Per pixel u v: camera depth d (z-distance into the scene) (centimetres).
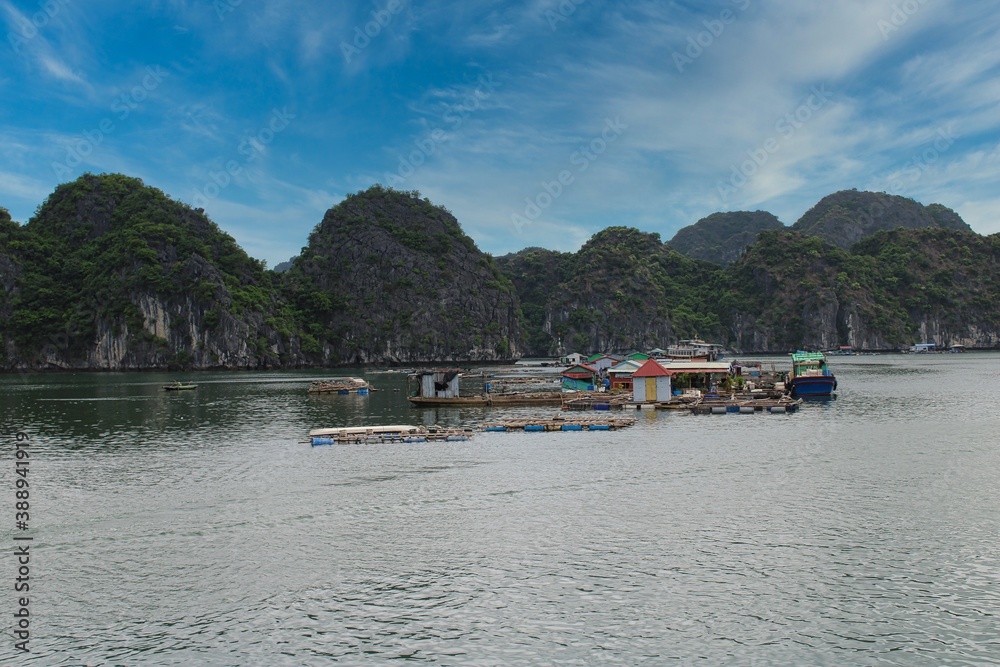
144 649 1945
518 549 2630
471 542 2716
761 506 3111
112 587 2341
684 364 8612
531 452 4528
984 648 1870
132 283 19575
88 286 19900
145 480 3850
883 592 2202
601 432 5347
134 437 5553
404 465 4181
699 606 2134
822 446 4538
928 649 1873
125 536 2842
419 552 2620
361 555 2598
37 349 19300
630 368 8575
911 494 3272
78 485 3734
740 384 8281
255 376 15988
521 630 2017
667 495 3328
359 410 7606
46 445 5147
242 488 3634
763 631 1983
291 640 1986
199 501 3372
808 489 3394
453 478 3794
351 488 3606
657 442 4806
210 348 19725
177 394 10238
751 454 4291
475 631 2017
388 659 1881
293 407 8056
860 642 1914
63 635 2025
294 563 2530
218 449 4916
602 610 2125
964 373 12788
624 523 2905
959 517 2902
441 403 7762
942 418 5891
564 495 3369
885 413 6306
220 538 2809
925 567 2381
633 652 1891
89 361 19612
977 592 2184
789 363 18950
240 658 1895
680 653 1883
